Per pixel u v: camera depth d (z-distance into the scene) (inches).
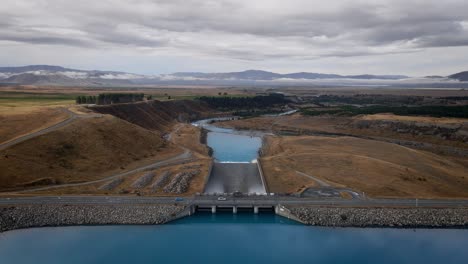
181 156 6402.6
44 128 5826.8
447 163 6368.1
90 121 6501.0
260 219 4114.2
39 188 4399.6
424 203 4170.8
